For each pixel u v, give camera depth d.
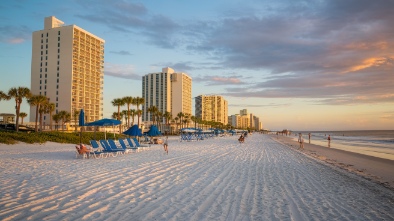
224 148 26.05
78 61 102.56
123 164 13.03
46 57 101.44
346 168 14.83
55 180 8.90
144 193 7.30
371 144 43.72
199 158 16.28
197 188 8.03
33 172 10.47
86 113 106.12
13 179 9.02
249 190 7.94
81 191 7.40
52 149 23.23
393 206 6.84
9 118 72.62
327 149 30.19
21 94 49.75
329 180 10.34
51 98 99.50
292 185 8.89
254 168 12.48
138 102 78.12
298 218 5.54
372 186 9.75
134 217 5.34
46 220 5.09
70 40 99.69
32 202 6.26
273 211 5.96
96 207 5.96
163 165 12.84
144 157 16.45
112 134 47.16
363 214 6.00
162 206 6.13
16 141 27.91
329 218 5.62
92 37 111.19
